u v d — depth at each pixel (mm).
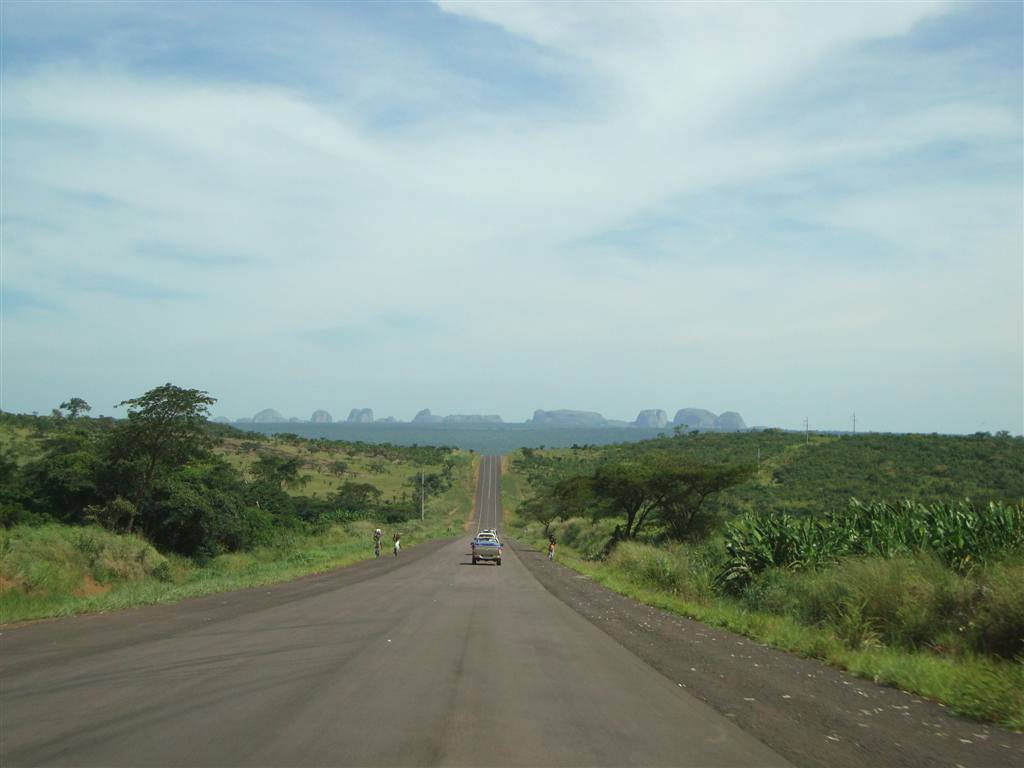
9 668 9609
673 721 7312
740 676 9938
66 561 23969
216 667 9742
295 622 14930
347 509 93562
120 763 5652
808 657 12039
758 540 22344
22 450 54125
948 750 6523
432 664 10172
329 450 158500
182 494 38375
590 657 11172
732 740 6676
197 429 37812
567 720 7242
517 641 12664
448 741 6383
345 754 5949
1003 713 7672
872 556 18953
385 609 17609
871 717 7711
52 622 14961
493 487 150875
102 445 37469
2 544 21781
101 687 8414
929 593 13547
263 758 5816
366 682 8828
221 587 23641
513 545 74688
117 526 35500
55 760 5703
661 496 50906
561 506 69812
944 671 9641
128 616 16062
